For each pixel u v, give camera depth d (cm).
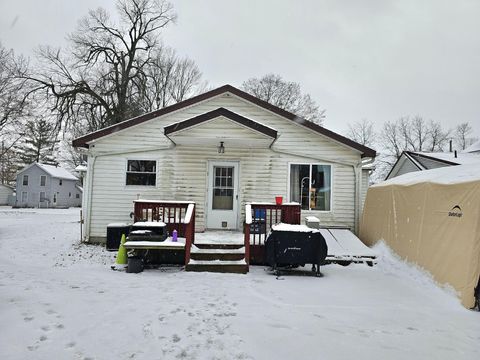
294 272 693
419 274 626
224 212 1007
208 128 899
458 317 438
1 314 377
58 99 2298
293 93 3488
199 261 706
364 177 1081
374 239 881
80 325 359
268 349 318
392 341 351
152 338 334
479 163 714
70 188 4472
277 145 1022
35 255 845
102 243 989
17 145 3338
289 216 778
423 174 757
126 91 2470
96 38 2491
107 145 1002
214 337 340
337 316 427
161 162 1009
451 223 553
